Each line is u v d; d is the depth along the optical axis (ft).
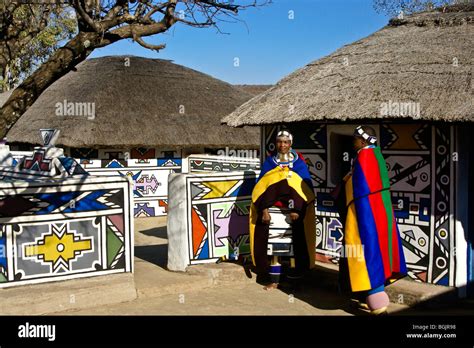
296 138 26.50
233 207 25.17
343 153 25.58
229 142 48.91
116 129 44.80
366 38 28.63
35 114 48.60
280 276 23.89
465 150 21.08
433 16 27.91
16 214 19.98
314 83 25.31
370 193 18.83
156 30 20.85
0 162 31.60
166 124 47.09
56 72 20.24
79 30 20.59
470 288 21.56
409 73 21.90
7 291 19.62
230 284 23.79
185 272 24.08
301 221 22.08
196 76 55.01
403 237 22.40
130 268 22.06
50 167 22.21
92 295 20.40
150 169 47.65
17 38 22.13
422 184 21.89
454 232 21.09
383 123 22.90
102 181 21.45
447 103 19.60
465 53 22.24
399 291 21.08
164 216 48.06
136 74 50.21
